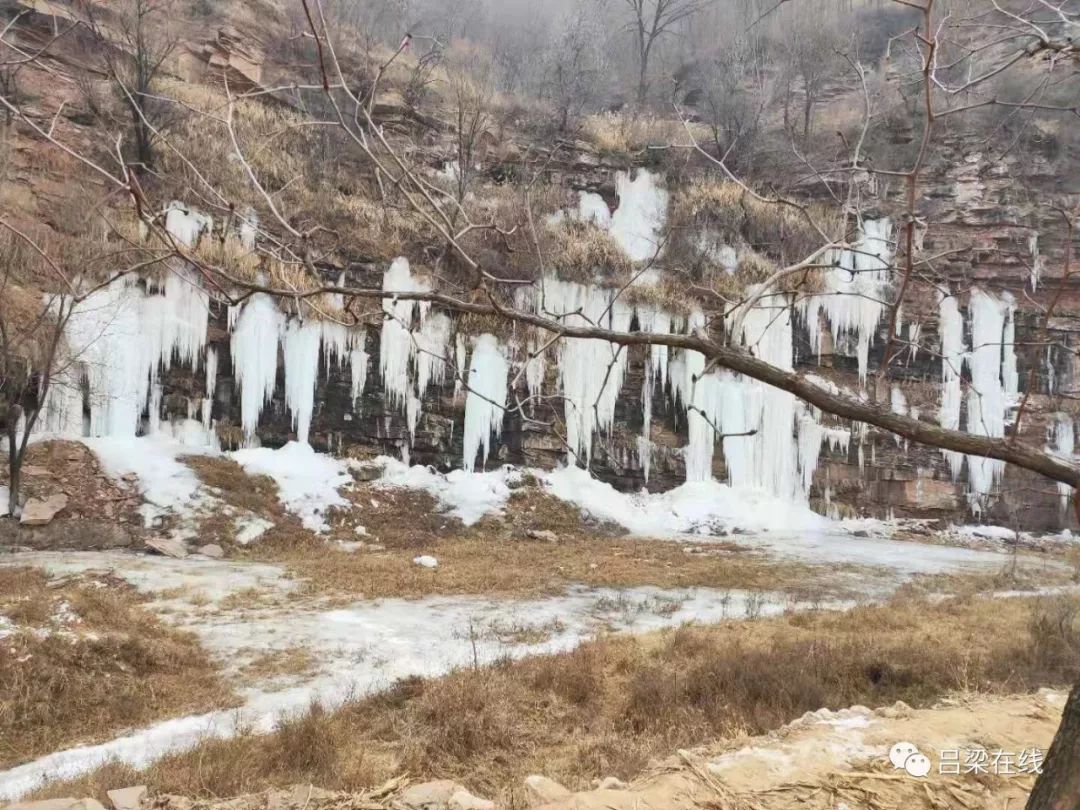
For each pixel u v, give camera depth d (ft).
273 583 43.45
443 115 84.69
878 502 86.58
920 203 91.15
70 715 23.85
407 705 24.07
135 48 45.78
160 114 58.54
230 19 78.07
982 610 40.04
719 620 39.27
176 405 63.41
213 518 54.90
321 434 70.79
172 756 20.10
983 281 87.35
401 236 75.56
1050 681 26.68
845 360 87.30
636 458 81.10
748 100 76.43
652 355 82.33
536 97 101.40
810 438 85.20
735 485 82.58
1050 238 88.28
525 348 78.02
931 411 87.92
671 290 83.25
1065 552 73.20
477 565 52.47
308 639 33.09
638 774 17.67
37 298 53.06
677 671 27.40
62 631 27.45
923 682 26.58
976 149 88.28
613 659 29.81
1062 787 7.81
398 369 73.51
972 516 87.20
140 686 26.37
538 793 15.90
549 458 78.74
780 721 22.44
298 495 62.23
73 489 52.16
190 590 40.32
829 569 56.80
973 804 14.71
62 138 56.75
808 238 63.62
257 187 8.21
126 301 59.41
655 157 94.12
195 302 63.41
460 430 76.28
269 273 66.03
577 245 83.66
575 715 24.00
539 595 44.29
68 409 57.77
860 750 17.31
